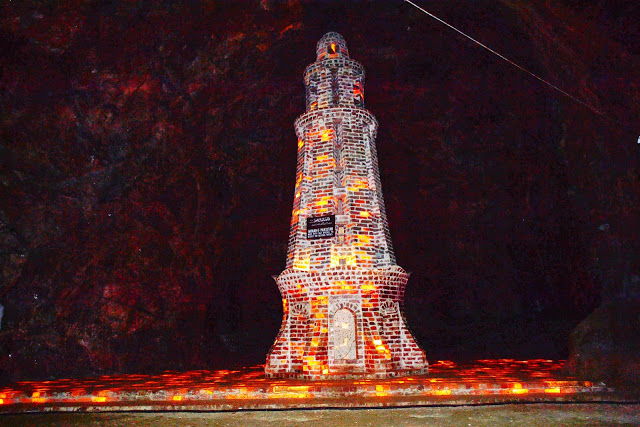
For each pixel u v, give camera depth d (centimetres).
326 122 1313
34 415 793
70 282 1541
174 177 1791
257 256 2453
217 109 1833
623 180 1140
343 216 1226
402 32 1844
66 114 1421
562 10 1011
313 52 1895
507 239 2512
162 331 1752
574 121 1380
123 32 1376
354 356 1116
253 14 1582
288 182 2339
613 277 1207
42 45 1296
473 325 2575
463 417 692
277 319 2455
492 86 2017
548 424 634
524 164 2284
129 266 1688
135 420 725
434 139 2333
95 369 1548
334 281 1154
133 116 1545
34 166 1424
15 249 1419
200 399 867
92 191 1552
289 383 1009
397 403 791
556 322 2402
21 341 1444
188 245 1911
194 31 1523
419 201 2556
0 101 1315
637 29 848
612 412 713
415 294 2647
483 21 1608
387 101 2206
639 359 909
